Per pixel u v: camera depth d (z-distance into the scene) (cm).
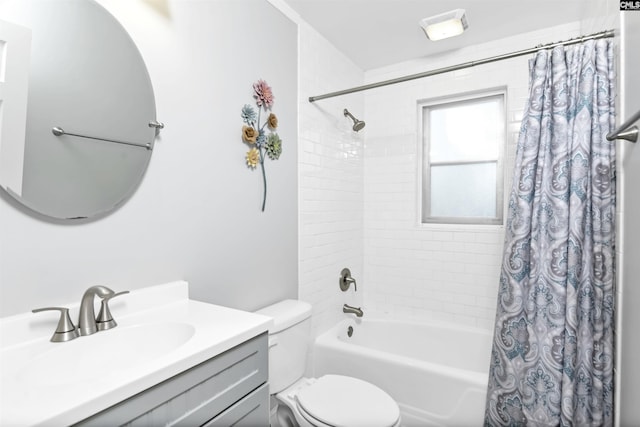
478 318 241
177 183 130
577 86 151
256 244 169
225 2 151
